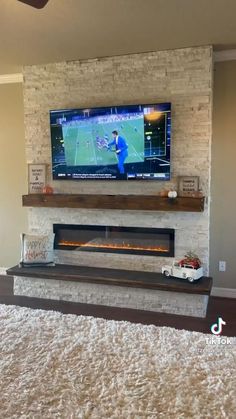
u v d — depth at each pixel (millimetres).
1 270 4953
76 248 4207
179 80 3600
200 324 3295
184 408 2078
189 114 3611
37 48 3512
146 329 3082
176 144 3691
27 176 4492
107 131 3820
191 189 3660
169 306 3559
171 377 2379
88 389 2266
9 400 2160
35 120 4191
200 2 2535
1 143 4707
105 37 3221
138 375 2406
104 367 2500
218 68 3742
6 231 4867
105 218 4051
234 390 2236
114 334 2984
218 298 3949
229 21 2879
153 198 3676
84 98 3961
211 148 3814
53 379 2365
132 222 3947
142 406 2100
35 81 4125
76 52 3654
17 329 3074
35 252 4129
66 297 3941
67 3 2506
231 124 3781
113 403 2131
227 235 3928
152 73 3680
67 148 4012
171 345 2801
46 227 4312
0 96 4621
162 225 3832
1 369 2479
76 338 2912
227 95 3752
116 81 3822
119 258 4027
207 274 3740
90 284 3818
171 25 2947
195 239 3729
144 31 3076
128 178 3826
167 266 3699
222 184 3881
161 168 3678
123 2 2512
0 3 2506
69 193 4168
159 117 3594
